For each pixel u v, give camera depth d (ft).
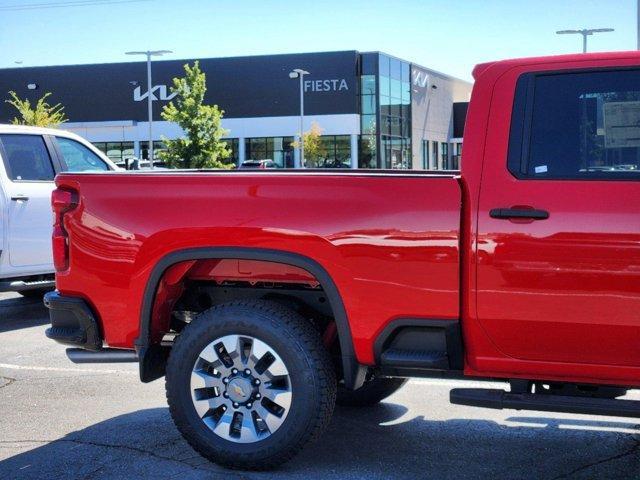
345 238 13.82
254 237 14.25
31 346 25.70
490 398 13.41
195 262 15.03
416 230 13.51
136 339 15.16
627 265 12.61
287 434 14.12
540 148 13.34
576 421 17.35
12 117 205.67
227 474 14.53
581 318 12.87
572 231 12.85
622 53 13.28
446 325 13.48
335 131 190.19
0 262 28.14
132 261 15.01
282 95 192.65
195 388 14.67
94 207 15.30
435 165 232.12
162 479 14.33
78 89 201.98
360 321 13.84
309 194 14.06
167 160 151.02
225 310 14.55
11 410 18.74
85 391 20.33
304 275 14.87
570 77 13.42
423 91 218.59
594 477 14.20
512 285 13.14
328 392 14.24
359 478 14.28
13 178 28.66
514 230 13.12
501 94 13.61
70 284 15.53
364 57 189.06
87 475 14.60
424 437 16.42
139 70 198.49
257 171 15.74
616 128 13.07
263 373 14.32
